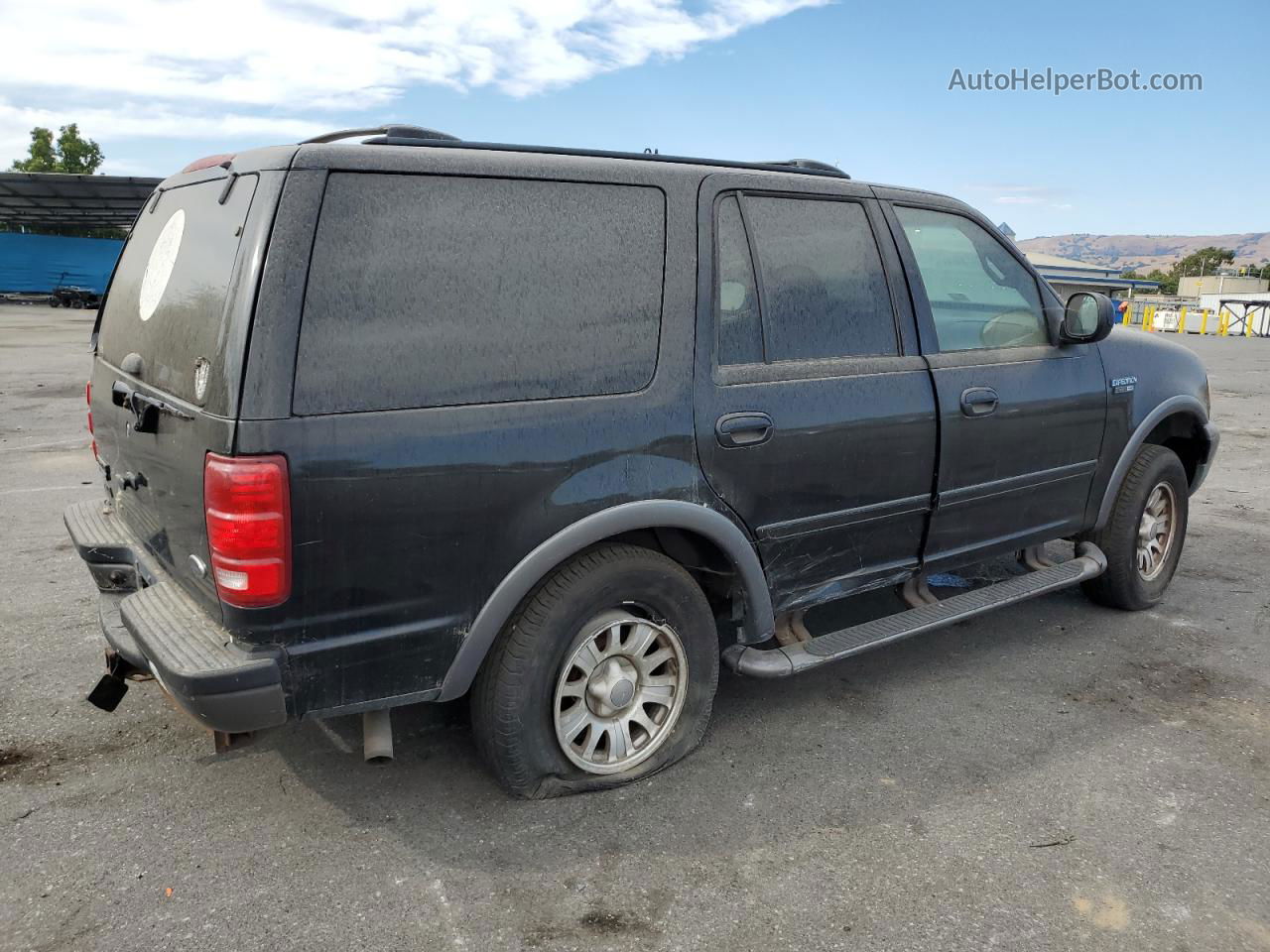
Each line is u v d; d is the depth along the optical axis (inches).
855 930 93.7
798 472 124.5
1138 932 94.0
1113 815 114.7
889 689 149.5
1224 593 197.0
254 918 93.9
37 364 624.1
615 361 109.1
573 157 110.9
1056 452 159.3
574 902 97.1
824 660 129.4
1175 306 1861.5
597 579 109.6
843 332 131.8
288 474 88.7
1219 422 442.6
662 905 96.9
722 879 101.3
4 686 144.5
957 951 91.0
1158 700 146.8
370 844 106.3
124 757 124.6
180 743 128.3
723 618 137.6
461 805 114.1
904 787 120.2
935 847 107.6
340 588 93.9
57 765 122.4
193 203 112.3
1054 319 161.0
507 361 101.7
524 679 107.3
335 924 93.3
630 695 117.5
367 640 96.6
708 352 116.9
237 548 88.2
